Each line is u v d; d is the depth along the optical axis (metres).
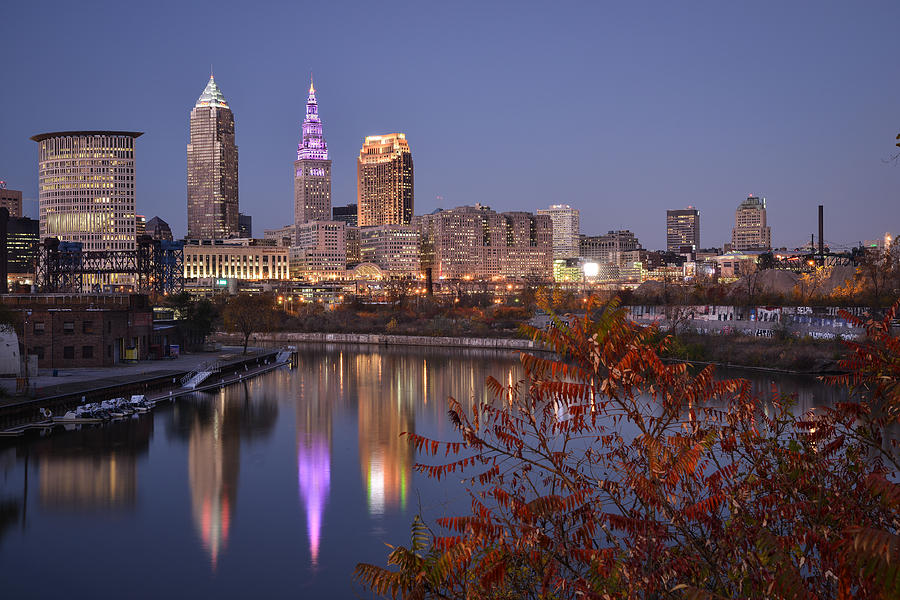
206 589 42.09
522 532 12.90
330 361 168.38
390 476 64.44
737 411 13.90
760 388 107.69
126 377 107.62
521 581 13.63
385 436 82.06
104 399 94.81
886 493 9.30
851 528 8.79
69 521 53.06
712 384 12.60
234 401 104.75
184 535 50.56
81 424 84.19
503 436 14.00
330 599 40.44
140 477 64.19
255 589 42.09
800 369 124.50
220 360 143.75
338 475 65.12
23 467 66.81
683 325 158.00
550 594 12.95
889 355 14.70
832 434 14.97
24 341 107.75
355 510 55.38
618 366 12.07
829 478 14.34
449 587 13.30
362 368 153.12
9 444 74.50
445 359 173.75
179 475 65.06
